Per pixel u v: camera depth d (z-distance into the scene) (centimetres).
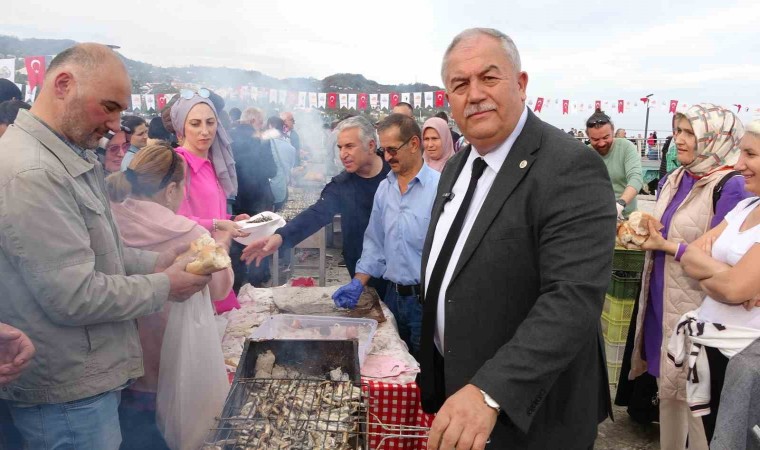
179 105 287
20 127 142
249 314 275
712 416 219
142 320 194
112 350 155
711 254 222
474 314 145
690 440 241
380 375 213
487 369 119
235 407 160
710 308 217
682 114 258
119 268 162
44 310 141
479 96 138
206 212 282
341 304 276
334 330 244
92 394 151
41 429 150
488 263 141
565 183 130
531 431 145
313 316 256
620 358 351
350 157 304
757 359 151
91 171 159
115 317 148
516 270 139
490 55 138
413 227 264
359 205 321
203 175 287
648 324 281
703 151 250
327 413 158
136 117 419
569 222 127
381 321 264
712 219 245
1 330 133
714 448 153
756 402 148
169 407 179
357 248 332
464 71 139
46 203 135
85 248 142
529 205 137
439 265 161
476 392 116
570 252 125
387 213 278
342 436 147
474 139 146
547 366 117
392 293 290
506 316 142
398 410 208
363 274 297
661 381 253
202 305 184
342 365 194
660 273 268
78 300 138
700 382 218
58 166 142
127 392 200
